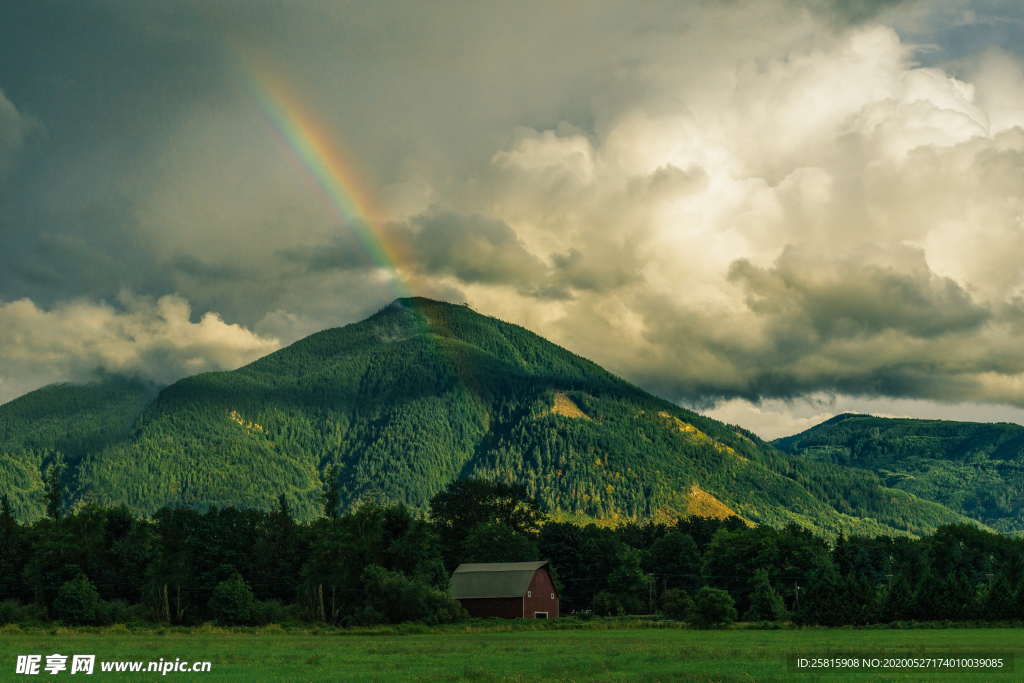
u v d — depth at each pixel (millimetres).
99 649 96812
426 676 69625
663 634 130875
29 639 114688
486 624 160000
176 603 171625
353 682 66312
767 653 89500
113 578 174750
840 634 126250
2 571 176500
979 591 164000
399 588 157875
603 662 80875
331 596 171750
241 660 84938
